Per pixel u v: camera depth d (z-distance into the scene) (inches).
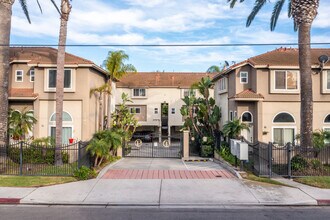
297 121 984.3
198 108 1182.9
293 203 455.2
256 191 515.5
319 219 388.2
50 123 951.6
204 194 497.7
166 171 687.7
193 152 1089.4
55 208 434.3
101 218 388.5
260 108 976.9
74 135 944.9
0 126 712.4
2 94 717.3
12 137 904.9
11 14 740.7
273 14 848.9
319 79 989.8
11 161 695.7
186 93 1755.7
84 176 590.6
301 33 686.5
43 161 751.1
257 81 986.7
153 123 1760.6
